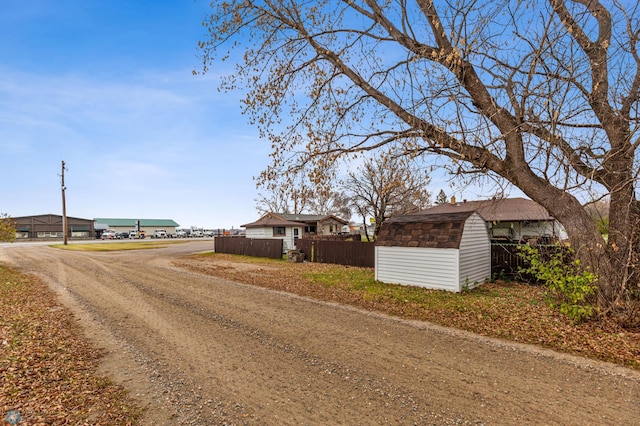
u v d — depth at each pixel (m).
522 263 11.54
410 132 7.46
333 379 4.34
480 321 6.82
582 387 4.01
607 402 3.67
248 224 28.39
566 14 5.95
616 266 6.31
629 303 5.96
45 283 11.93
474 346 5.46
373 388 4.08
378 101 8.00
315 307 8.24
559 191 6.84
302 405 3.71
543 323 6.45
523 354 5.08
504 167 7.04
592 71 6.33
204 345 5.64
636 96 6.08
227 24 8.51
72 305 8.53
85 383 4.26
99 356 5.18
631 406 3.58
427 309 7.85
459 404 3.68
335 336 6.04
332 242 18.20
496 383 4.16
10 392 3.95
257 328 6.55
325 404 3.72
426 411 3.55
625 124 6.23
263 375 4.48
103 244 40.53
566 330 5.98
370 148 8.16
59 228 68.19
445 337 5.93
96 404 3.75
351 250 17.22
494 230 22.55
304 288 10.76
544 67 6.16
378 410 3.58
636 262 6.13
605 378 4.23
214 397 3.90
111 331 6.41
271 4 8.14
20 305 8.47
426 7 6.81
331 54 8.21
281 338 5.96
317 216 35.22
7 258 22.03
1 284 11.51
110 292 10.25
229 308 8.16
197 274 14.12
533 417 3.40
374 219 27.44
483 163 7.10
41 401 3.78
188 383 4.27
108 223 79.00
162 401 3.82
